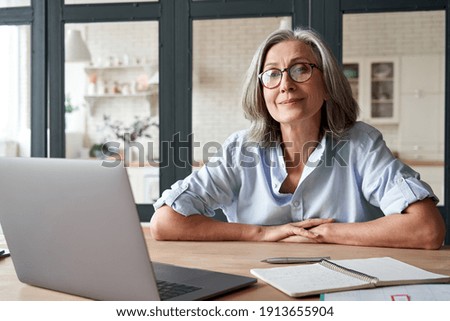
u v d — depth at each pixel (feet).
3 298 3.32
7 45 10.35
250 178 5.88
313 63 5.51
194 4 8.68
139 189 17.78
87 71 23.08
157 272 3.64
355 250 4.70
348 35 20.74
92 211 2.96
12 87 11.94
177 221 5.25
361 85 21.03
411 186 5.08
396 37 20.58
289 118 5.43
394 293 3.17
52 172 3.13
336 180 5.72
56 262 3.30
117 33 23.06
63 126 9.19
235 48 20.13
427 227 4.81
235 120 20.65
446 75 8.13
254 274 3.66
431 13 20.27
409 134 21.16
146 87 22.68
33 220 3.32
